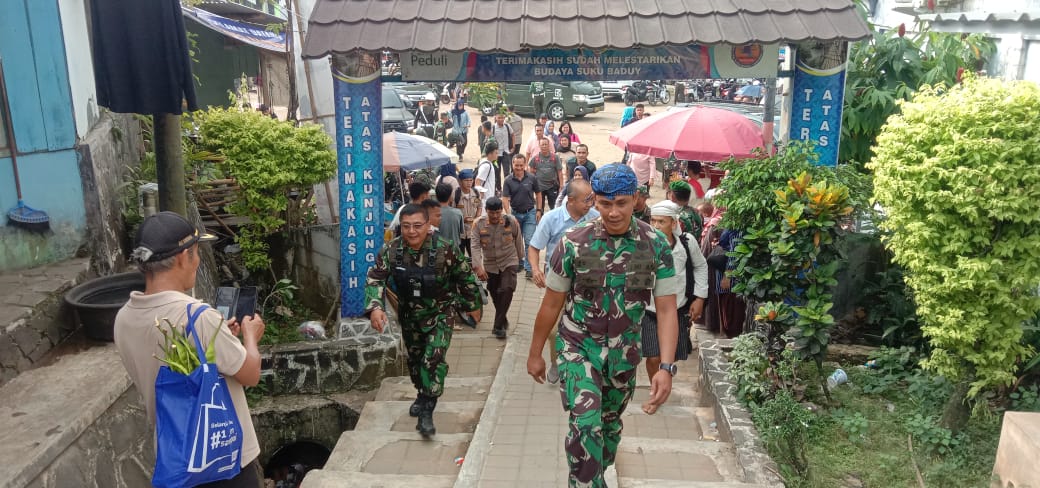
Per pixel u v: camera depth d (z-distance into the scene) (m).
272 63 15.07
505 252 8.02
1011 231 4.74
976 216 4.64
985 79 4.93
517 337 8.20
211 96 13.95
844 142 8.69
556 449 5.20
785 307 5.60
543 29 6.97
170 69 5.73
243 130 7.82
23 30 5.70
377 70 7.28
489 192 12.45
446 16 7.15
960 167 4.70
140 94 5.73
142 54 5.67
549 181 12.86
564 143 17.23
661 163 16.27
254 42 12.79
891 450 5.14
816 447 5.16
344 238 7.61
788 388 5.70
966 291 4.89
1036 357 5.34
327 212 9.12
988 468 4.80
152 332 2.92
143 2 5.60
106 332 5.18
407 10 7.25
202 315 2.93
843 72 7.10
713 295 8.05
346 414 6.93
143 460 4.70
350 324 7.59
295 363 7.04
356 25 7.12
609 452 4.11
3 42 5.54
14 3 5.62
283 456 7.12
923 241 4.96
